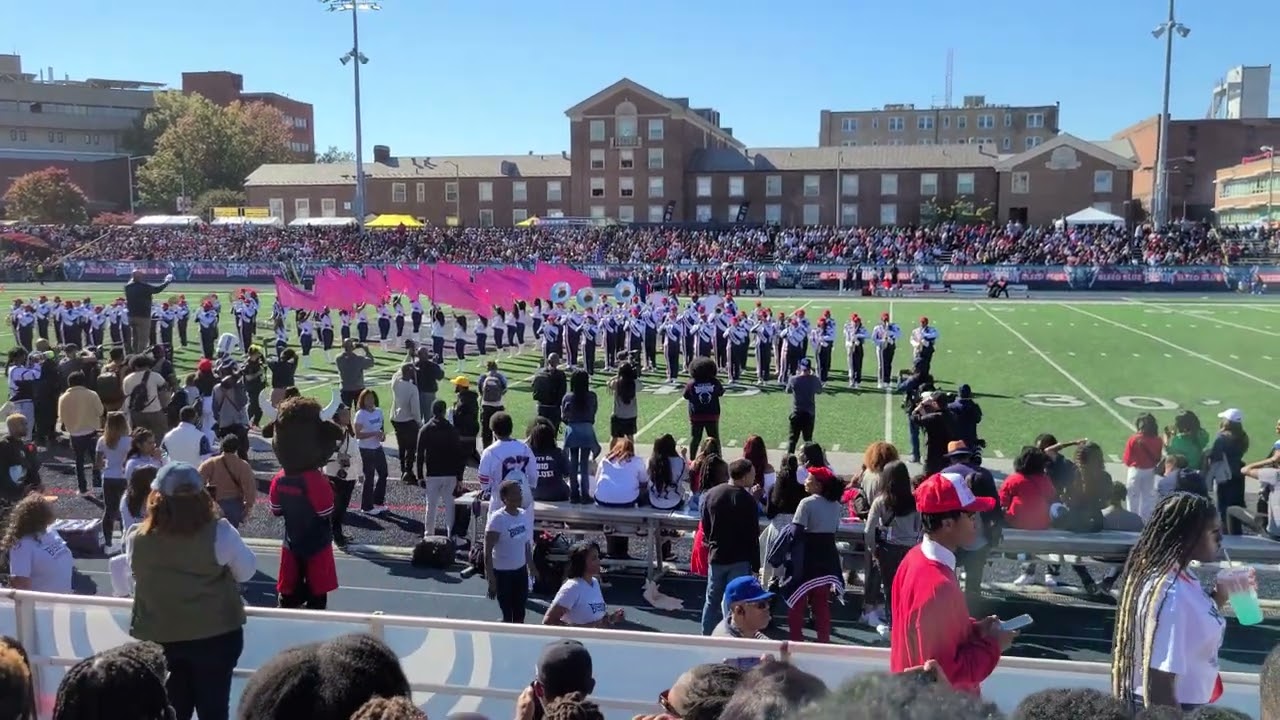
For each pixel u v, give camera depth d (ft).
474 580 33.55
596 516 32.40
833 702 7.67
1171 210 280.10
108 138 380.99
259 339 106.63
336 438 26.09
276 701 10.27
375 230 219.82
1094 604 31.37
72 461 51.85
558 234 208.74
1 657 11.03
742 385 78.48
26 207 292.81
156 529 16.84
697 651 16.76
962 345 97.09
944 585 13.32
